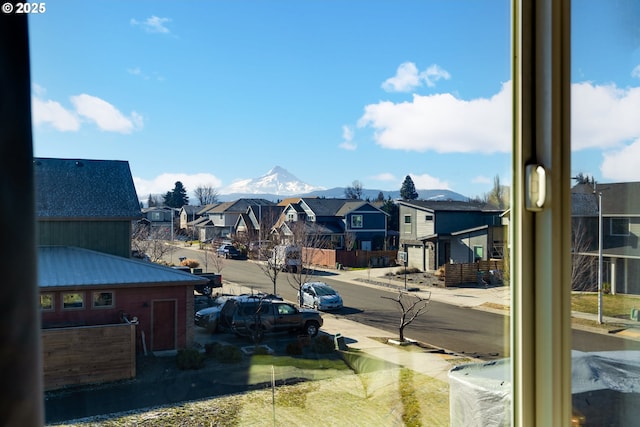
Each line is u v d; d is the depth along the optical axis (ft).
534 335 3.94
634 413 4.41
